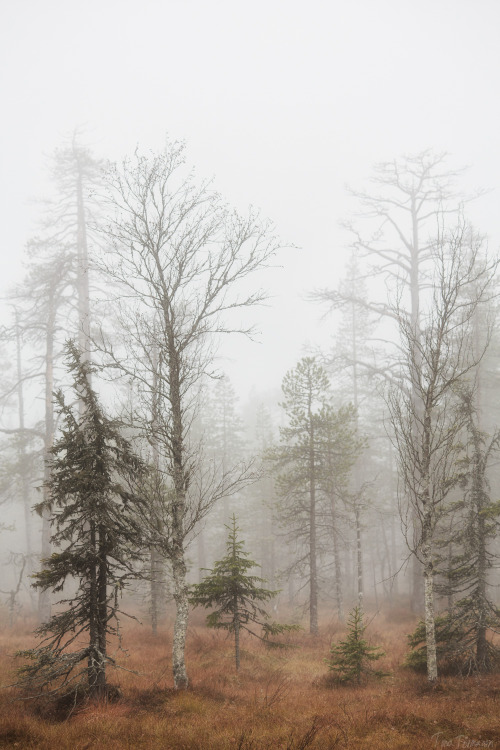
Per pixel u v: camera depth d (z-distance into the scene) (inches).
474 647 577.6
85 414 442.0
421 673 553.9
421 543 505.4
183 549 474.6
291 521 949.8
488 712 392.8
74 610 426.0
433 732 356.5
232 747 313.0
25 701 411.8
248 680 544.1
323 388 909.2
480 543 541.6
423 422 512.4
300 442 934.4
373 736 348.2
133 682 491.5
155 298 496.1
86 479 415.2
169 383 487.5
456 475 558.9
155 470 483.2
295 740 331.9
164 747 313.6
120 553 434.0
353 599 1263.5
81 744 313.6
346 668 541.0
